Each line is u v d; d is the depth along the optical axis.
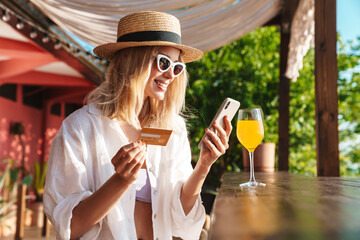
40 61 6.43
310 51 8.09
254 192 1.08
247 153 3.03
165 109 1.99
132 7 3.69
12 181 7.41
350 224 0.53
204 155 1.64
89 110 1.69
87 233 1.51
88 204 1.39
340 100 9.36
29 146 10.12
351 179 1.75
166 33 1.82
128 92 1.75
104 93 1.81
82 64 6.23
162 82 1.83
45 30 4.55
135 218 1.75
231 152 7.39
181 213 1.83
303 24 4.13
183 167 1.94
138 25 1.79
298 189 1.16
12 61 6.48
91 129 1.65
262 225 0.54
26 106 9.97
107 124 1.70
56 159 1.53
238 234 0.48
